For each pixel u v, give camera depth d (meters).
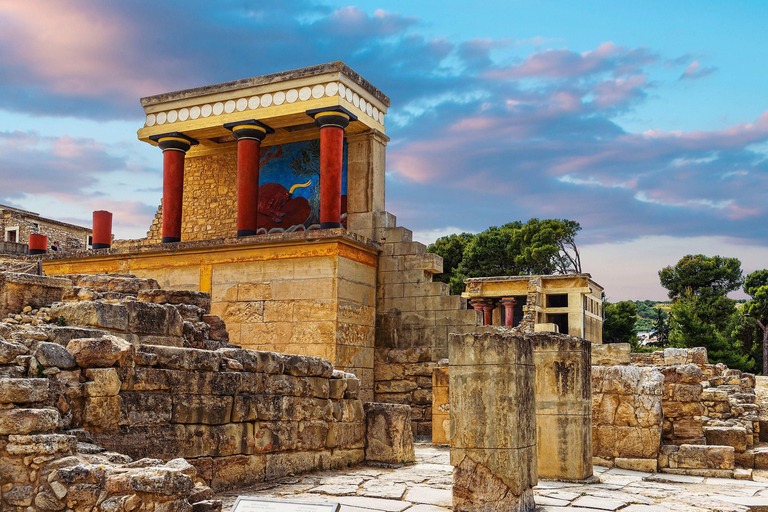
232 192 22.31
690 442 12.94
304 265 17.78
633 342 56.00
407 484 9.61
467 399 8.11
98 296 11.79
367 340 18.53
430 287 18.62
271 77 19.53
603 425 12.27
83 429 7.25
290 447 10.27
